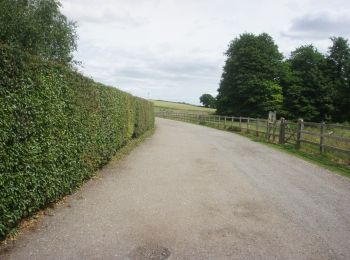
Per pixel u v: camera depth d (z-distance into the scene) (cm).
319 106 5669
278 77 5947
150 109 2697
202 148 1622
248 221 625
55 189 671
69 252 487
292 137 1834
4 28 1883
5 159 500
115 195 770
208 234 561
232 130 3069
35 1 2283
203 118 4316
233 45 5919
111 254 484
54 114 656
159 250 500
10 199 514
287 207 712
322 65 5869
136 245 515
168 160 1248
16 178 529
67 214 638
